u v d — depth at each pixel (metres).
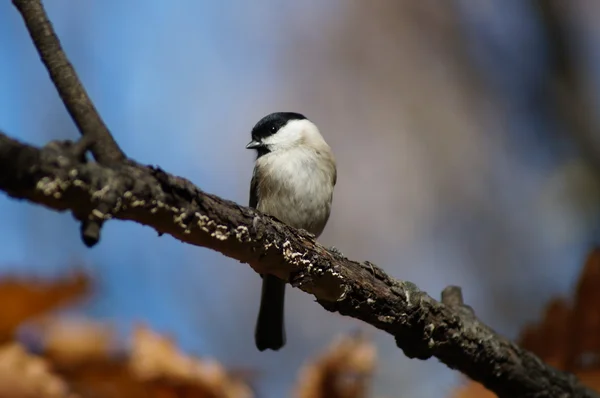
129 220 3.30
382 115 15.00
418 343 4.95
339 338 3.98
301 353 11.16
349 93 15.19
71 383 3.29
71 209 2.93
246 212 3.92
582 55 14.20
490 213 13.45
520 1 14.61
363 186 14.26
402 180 14.23
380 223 13.83
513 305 12.28
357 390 3.90
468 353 5.04
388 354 8.62
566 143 13.66
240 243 3.92
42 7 3.10
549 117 14.06
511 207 13.48
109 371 3.37
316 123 14.98
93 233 2.94
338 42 15.58
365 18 16.22
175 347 3.56
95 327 3.37
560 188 13.05
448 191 13.91
